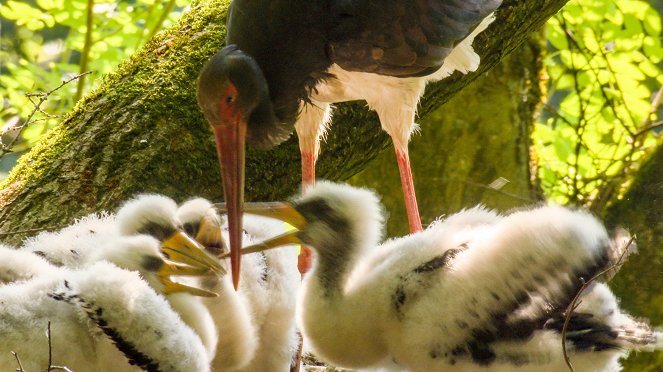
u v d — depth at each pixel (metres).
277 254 8.61
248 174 10.12
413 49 9.50
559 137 14.78
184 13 11.15
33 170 9.73
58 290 6.81
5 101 15.22
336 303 7.64
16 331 6.57
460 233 7.72
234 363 7.92
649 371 11.02
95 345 6.80
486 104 15.33
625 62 14.27
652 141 14.64
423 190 15.17
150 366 6.68
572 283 7.15
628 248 7.36
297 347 8.75
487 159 15.16
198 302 7.47
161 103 10.05
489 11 9.86
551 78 15.58
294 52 9.42
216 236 8.30
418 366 7.45
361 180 15.25
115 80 10.37
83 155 9.74
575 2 14.38
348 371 8.98
